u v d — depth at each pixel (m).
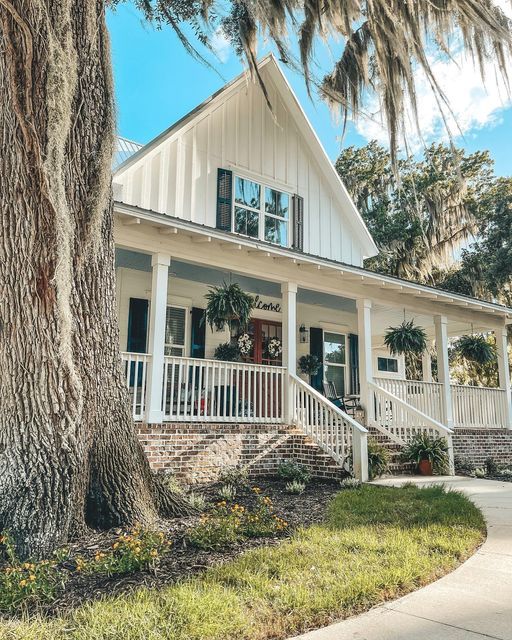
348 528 4.78
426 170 21.41
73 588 3.34
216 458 8.21
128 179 10.10
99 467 4.61
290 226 12.92
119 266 10.18
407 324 11.91
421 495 6.46
